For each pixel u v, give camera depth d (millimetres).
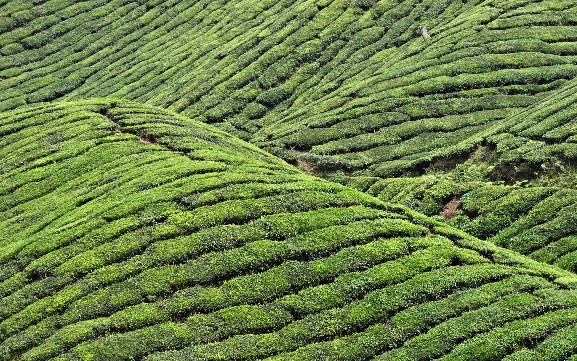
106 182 56312
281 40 101750
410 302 40656
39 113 72250
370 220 48688
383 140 72438
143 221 48219
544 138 62094
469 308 39688
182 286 42531
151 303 41250
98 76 108250
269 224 47156
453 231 48938
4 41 113688
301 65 96938
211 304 40844
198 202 49656
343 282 42312
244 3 119688
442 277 42344
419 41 94188
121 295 41844
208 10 122000
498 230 53375
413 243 46125
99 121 68375
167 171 55219
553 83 78062
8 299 43000
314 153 72438
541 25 89125
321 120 78312
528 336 36938
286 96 91312
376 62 93812
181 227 47219
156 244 45812
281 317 39906
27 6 121688
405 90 80125
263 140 78312
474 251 46125
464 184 59375
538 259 49344
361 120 76750
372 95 81562
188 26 118625
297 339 38312
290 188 52031
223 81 95438
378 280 42312
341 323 39250
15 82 105688
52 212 53656
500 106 75188
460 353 36438
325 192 52094
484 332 37719
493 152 63219
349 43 99688
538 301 39719
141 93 100250
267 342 38031
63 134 66188
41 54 113312
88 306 41281
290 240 45906
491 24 90375
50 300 42219
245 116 88000
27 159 62906
